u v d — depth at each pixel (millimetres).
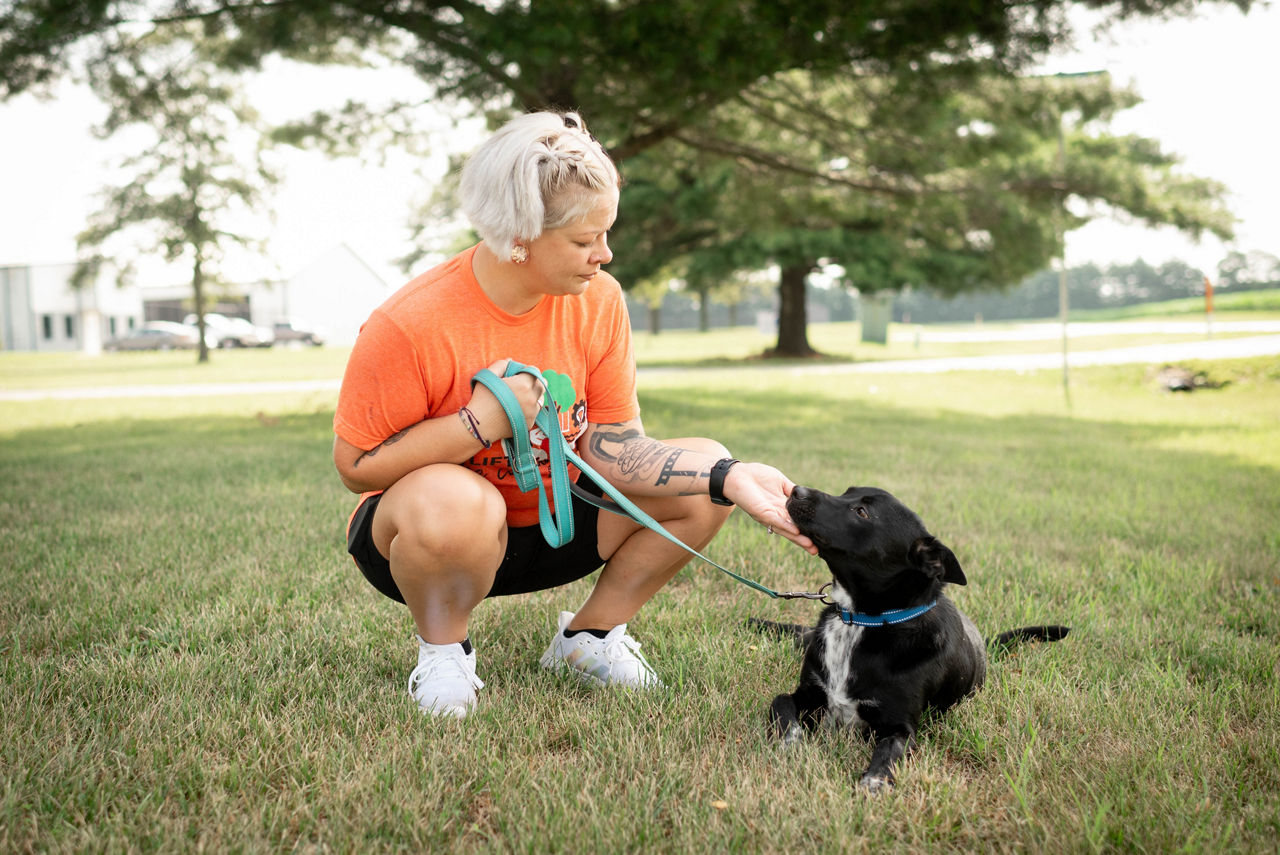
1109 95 11688
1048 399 15141
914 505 5781
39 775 2117
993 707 2729
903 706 2527
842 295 83438
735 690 2807
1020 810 2131
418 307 2396
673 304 74188
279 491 6043
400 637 3195
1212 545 4914
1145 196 14469
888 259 24219
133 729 2383
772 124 12414
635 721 2566
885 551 2527
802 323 29031
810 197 13633
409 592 2539
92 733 2357
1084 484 6863
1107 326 41188
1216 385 16000
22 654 2975
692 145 12047
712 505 2785
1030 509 5723
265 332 46250
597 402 2791
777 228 14172
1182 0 8438
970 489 6414
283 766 2213
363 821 1984
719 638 3262
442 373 2439
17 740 2275
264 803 2025
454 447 2402
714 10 8008
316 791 2123
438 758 2252
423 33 9781
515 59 8375
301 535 4711
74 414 12656
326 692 2721
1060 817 2066
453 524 2363
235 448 8461
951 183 13180
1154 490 6574
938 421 11398
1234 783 2262
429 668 2625
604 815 2018
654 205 23875
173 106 12117
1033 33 8836
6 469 7207
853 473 6922
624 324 2777
